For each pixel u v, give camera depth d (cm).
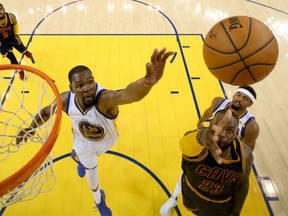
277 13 670
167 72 477
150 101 423
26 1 678
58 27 586
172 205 285
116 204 301
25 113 385
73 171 328
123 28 593
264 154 358
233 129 168
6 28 412
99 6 673
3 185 142
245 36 188
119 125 386
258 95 446
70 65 483
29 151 340
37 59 492
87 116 213
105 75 466
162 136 375
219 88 452
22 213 288
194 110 412
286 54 534
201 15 653
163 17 641
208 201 218
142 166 338
